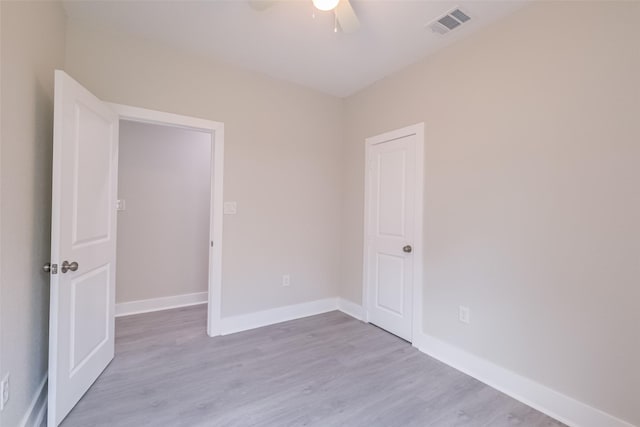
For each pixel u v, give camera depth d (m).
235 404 1.87
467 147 2.36
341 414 1.81
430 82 2.66
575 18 1.80
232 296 2.98
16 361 1.46
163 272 3.68
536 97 1.97
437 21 2.21
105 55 2.37
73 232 1.77
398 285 2.94
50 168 1.90
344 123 3.69
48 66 1.87
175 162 3.76
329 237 3.63
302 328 3.11
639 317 1.57
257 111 3.08
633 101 1.59
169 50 2.63
